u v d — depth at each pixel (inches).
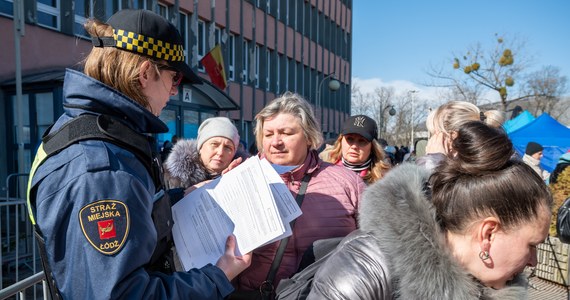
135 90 48.8
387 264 44.8
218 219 56.9
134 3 398.6
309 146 81.2
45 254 43.8
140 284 41.2
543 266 188.9
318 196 75.7
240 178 58.4
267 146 79.5
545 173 235.6
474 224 41.7
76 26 335.3
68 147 43.8
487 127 43.6
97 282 39.3
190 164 104.0
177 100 372.8
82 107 46.7
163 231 50.5
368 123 125.6
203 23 525.7
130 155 45.6
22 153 230.4
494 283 44.0
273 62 691.4
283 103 79.9
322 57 917.2
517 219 40.1
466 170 42.6
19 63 227.8
